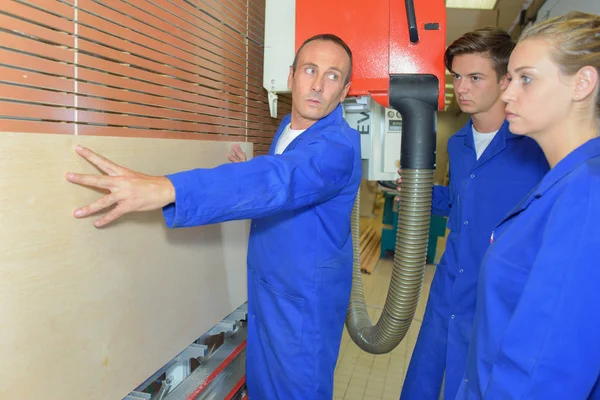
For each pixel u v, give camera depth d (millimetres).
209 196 906
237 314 1716
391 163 1817
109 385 1000
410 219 1637
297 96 1374
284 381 1412
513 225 891
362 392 2502
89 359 935
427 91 1562
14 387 762
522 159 1516
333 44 1336
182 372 1479
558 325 735
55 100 880
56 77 879
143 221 1105
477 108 1556
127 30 1073
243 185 952
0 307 728
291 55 1682
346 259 1471
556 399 740
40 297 804
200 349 1426
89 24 950
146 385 1251
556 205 774
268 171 1007
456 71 1530
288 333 1390
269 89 1735
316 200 1168
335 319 1450
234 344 1674
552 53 783
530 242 839
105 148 942
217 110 1576
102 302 967
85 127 965
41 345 813
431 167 1625
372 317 3611
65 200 845
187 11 1346
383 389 2541
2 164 717
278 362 1426
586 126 812
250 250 1552
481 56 1469
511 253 866
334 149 1188
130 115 1113
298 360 1377
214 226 1490
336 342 1480
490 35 1440
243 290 1744
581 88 777
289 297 1385
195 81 1412
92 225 923
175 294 1262
